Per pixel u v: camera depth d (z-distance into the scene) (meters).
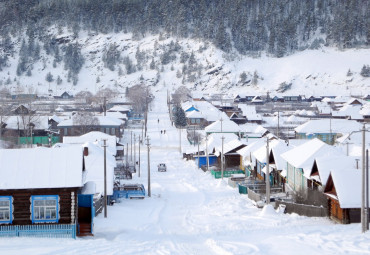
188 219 38.88
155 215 40.88
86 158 55.72
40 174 29.67
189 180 69.38
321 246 24.69
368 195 31.50
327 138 100.56
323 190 36.16
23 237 27.92
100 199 40.25
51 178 29.50
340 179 33.25
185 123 143.25
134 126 146.00
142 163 91.12
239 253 23.72
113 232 32.56
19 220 29.19
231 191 56.50
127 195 52.59
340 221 33.62
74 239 27.86
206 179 69.81
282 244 25.83
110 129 117.44
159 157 98.75
